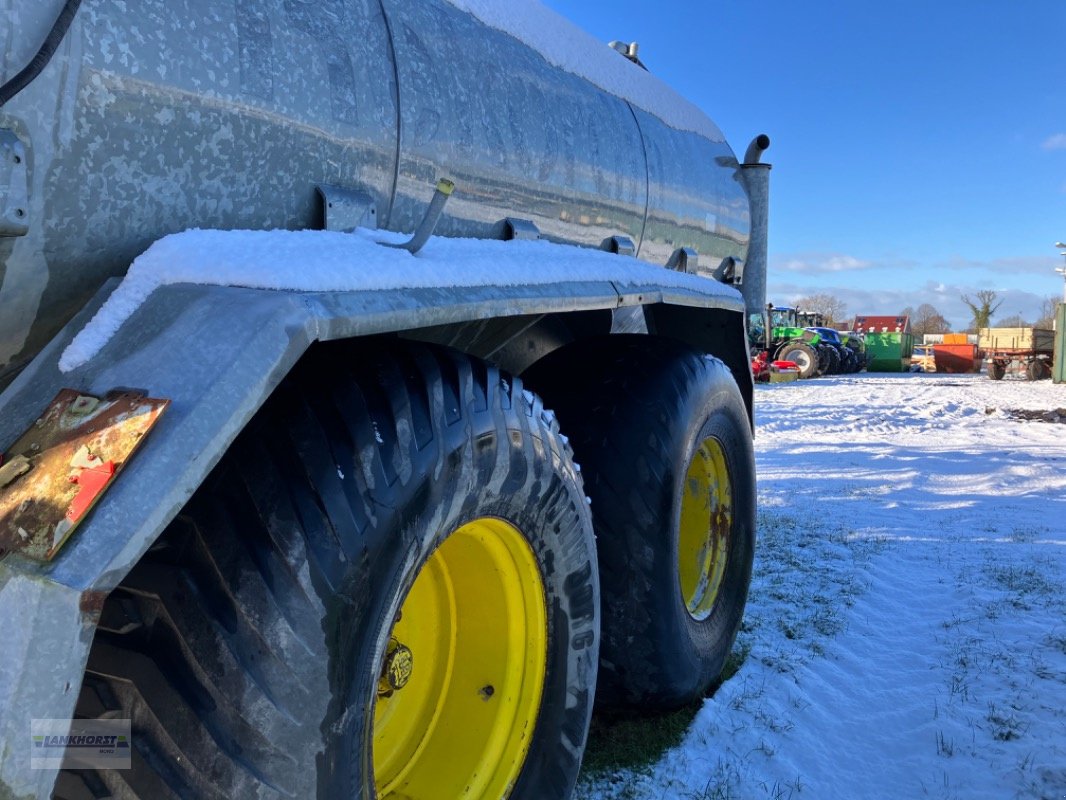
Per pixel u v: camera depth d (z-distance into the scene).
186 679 1.29
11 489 1.16
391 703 2.07
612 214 3.09
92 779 1.29
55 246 1.36
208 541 1.35
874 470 9.98
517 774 2.13
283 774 1.35
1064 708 3.54
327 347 1.64
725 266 4.30
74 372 1.30
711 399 3.19
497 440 1.80
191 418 1.17
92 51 1.34
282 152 1.71
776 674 3.82
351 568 1.42
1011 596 5.04
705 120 4.32
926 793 2.94
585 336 3.24
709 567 3.60
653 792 2.80
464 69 2.32
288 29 1.74
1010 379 30.05
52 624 1.04
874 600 4.96
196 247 1.43
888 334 39.00
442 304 1.61
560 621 2.19
